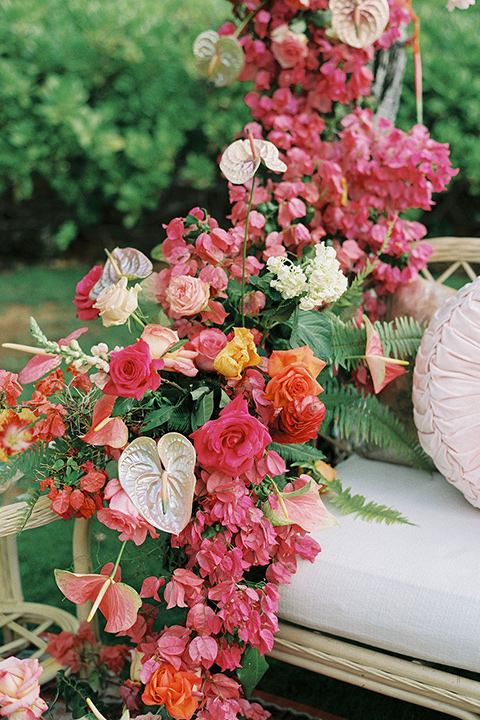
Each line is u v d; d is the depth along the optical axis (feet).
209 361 3.96
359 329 4.78
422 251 5.47
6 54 14.98
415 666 3.80
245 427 3.63
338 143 5.53
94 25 14.47
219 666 4.21
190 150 15.71
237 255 4.56
